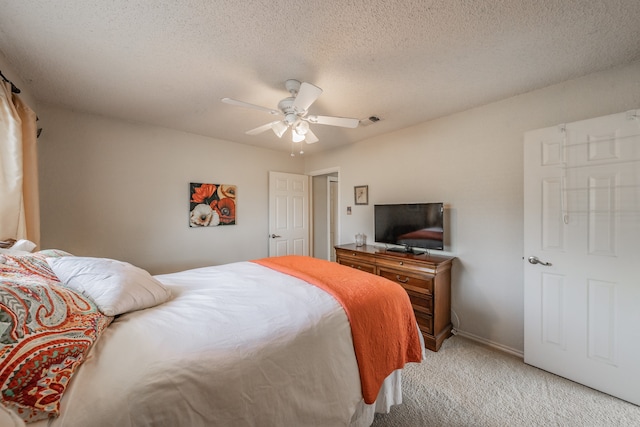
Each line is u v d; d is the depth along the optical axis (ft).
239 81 6.43
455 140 8.64
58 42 4.91
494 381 6.19
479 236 8.14
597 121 5.78
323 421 3.59
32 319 2.48
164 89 6.84
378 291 5.19
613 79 5.93
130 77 6.23
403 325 5.25
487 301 7.98
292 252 14.14
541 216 6.57
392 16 4.29
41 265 4.00
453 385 6.06
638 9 4.11
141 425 2.33
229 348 3.17
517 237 7.43
